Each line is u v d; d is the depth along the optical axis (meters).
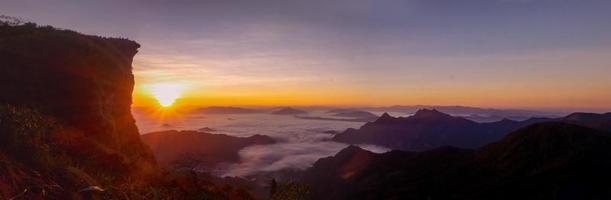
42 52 17.44
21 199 6.70
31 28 20.50
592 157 90.06
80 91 17.17
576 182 81.69
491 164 100.94
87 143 12.14
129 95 23.42
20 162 7.95
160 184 12.12
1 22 19.98
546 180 84.62
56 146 10.38
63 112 15.80
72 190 8.04
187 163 16.44
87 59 19.38
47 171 8.20
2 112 9.14
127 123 22.25
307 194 16.47
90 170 10.16
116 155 12.19
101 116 17.33
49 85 16.16
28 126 9.38
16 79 15.12
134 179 11.20
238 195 16.39
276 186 16.42
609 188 78.00
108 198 8.69
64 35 19.50
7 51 16.02
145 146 23.09
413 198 90.25
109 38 25.34
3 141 8.32
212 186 15.45
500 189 84.88
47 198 7.23
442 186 94.94
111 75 21.06
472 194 85.94
